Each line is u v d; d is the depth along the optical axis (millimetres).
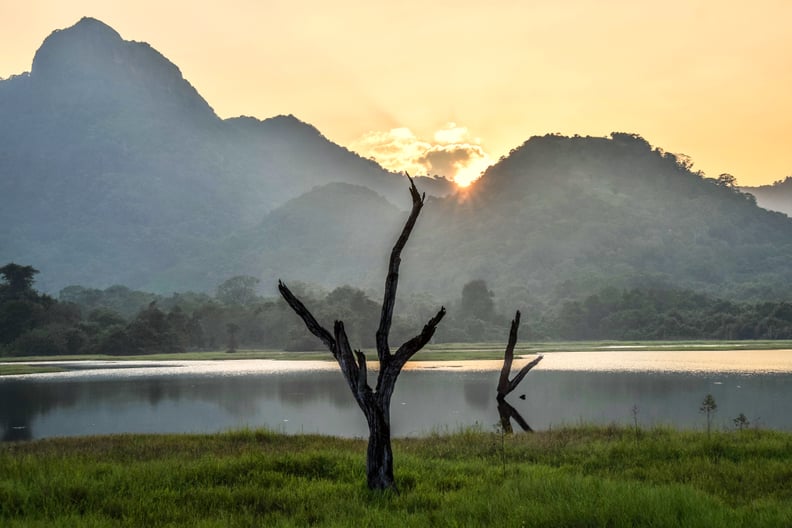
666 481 17484
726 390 68250
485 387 74688
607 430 28078
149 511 14781
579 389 70500
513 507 14016
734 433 26156
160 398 69000
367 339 190875
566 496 14570
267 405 62125
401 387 75000
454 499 15414
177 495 16156
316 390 76000
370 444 17031
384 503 15555
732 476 17812
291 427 47594
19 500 15289
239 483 17703
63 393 74875
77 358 159250
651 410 53312
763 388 70062
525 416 50031
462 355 143375
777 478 17375
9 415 56938
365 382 17141
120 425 50438
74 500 15594
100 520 13852
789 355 132875
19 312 174625
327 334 17625
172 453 23609
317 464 19984
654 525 12445
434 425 45719
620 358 127625
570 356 137625
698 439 23984
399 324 197500
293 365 127812
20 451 25406
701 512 12891
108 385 84438
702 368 98500
